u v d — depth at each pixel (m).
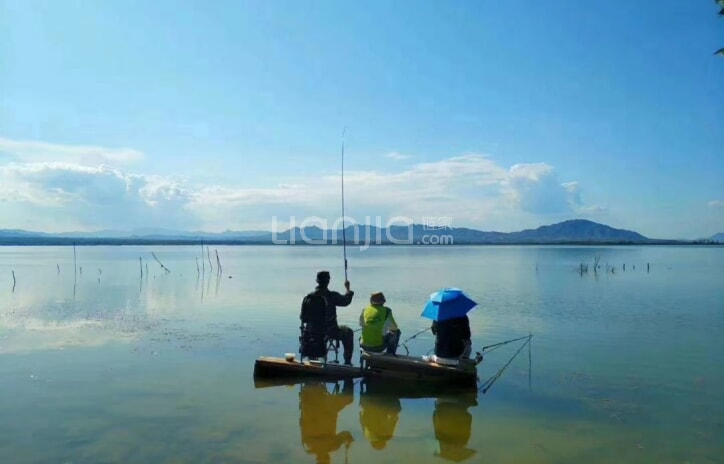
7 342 15.02
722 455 7.63
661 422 8.93
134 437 8.12
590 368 12.38
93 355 13.45
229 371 12.05
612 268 51.81
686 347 14.55
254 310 21.92
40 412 9.20
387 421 9.06
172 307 22.84
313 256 100.19
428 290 30.31
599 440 8.18
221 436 8.25
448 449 7.86
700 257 91.00
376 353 11.60
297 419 9.07
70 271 50.81
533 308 22.45
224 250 161.12
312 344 11.95
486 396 10.43
